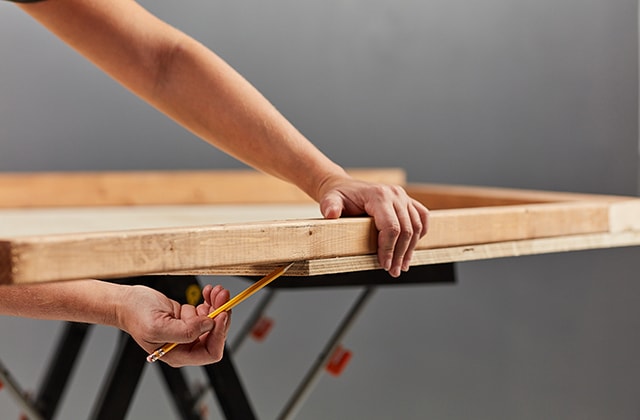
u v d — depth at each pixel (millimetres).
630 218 1591
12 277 891
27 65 3248
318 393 3404
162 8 3301
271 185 2566
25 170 3252
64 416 3283
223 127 1356
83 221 1948
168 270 1007
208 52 1375
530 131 3396
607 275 3398
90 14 1312
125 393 1860
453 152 3410
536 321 3418
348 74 3385
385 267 1225
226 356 1868
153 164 3330
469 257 1346
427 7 3383
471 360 3432
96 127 3297
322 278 1730
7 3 3227
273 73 3355
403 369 3432
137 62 1344
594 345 3408
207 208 2395
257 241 1084
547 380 3414
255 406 3375
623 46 3355
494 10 3379
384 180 2682
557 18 3365
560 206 1485
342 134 3389
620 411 3408
